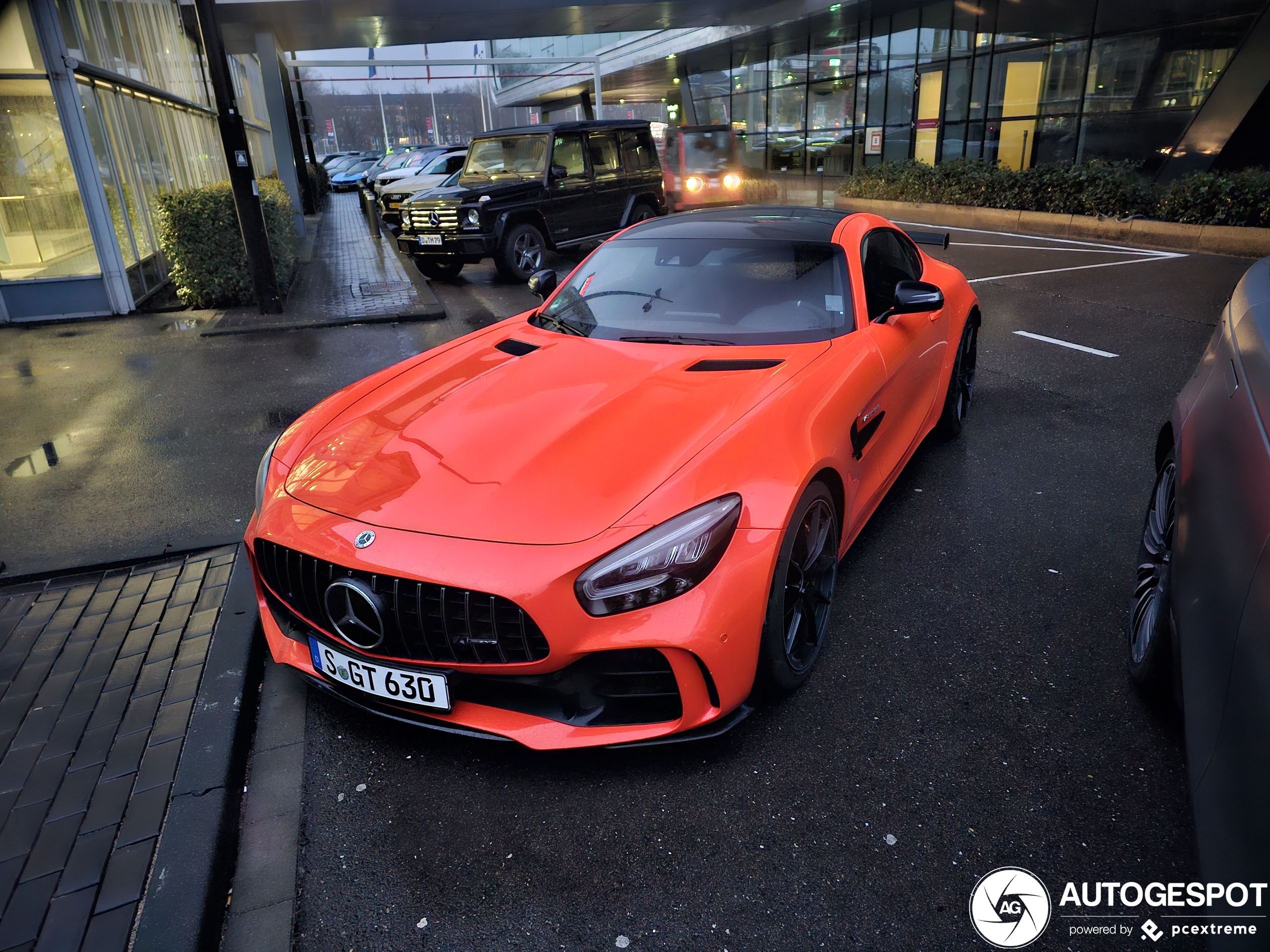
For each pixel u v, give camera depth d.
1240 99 12.99
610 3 18.94
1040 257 10.73
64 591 3.16
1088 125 16.02
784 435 2.35
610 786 2.16
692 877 1.88
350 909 1.83
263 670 2.73
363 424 2.62
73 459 4.71
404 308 8.79
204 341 7.72
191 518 3.88
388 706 2.24
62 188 8.66
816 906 1.79
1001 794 2.08
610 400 2.53
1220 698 1.40
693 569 1.99
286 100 20.78
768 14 21.31
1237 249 10.39
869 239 3.54
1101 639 2.71
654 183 12.75
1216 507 1.68
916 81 19.94
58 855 1.94
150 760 2.24
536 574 1.92
